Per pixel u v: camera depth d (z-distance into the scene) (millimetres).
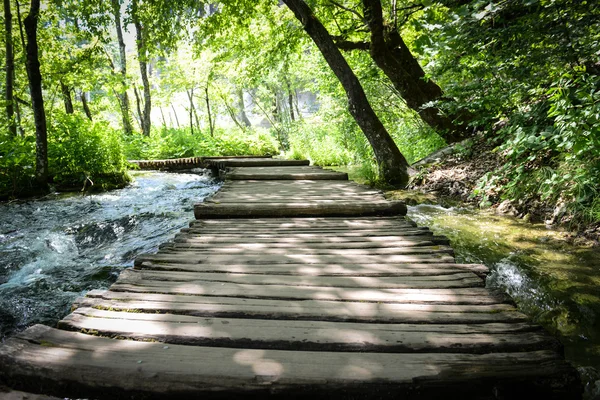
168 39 10344
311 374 1583
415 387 1541
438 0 2736
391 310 2143
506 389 1576
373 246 3467
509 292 3211
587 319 2699
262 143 22500
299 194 6273
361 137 13461
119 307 2178
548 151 5691
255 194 6336
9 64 11023
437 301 2260
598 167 4355
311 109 32812
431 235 3801
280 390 1530
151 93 25234
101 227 6199
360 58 12328
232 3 11008
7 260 4738
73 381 1576
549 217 4887
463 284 2504
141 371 1604
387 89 12242
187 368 1624
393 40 9266
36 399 1569
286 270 2834
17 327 3152
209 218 4992
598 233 4078
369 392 1534
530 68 3938
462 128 9305
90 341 1823
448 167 8094
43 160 8922
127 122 21875
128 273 2760
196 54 12070
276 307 2193
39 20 11703
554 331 2609
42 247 5254
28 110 16719
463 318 2033
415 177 8180
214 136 23516
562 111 3684
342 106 13297
